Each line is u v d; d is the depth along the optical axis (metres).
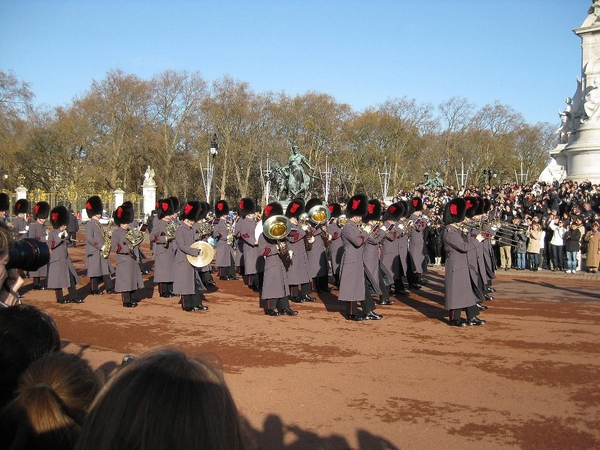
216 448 1.80
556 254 20.91
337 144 71.00
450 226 10.84
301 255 14.06
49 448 2.19
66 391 2.31
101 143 58.69
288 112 68.50
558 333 10.22
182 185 69.12
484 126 81.62
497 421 6.07
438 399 6.75
